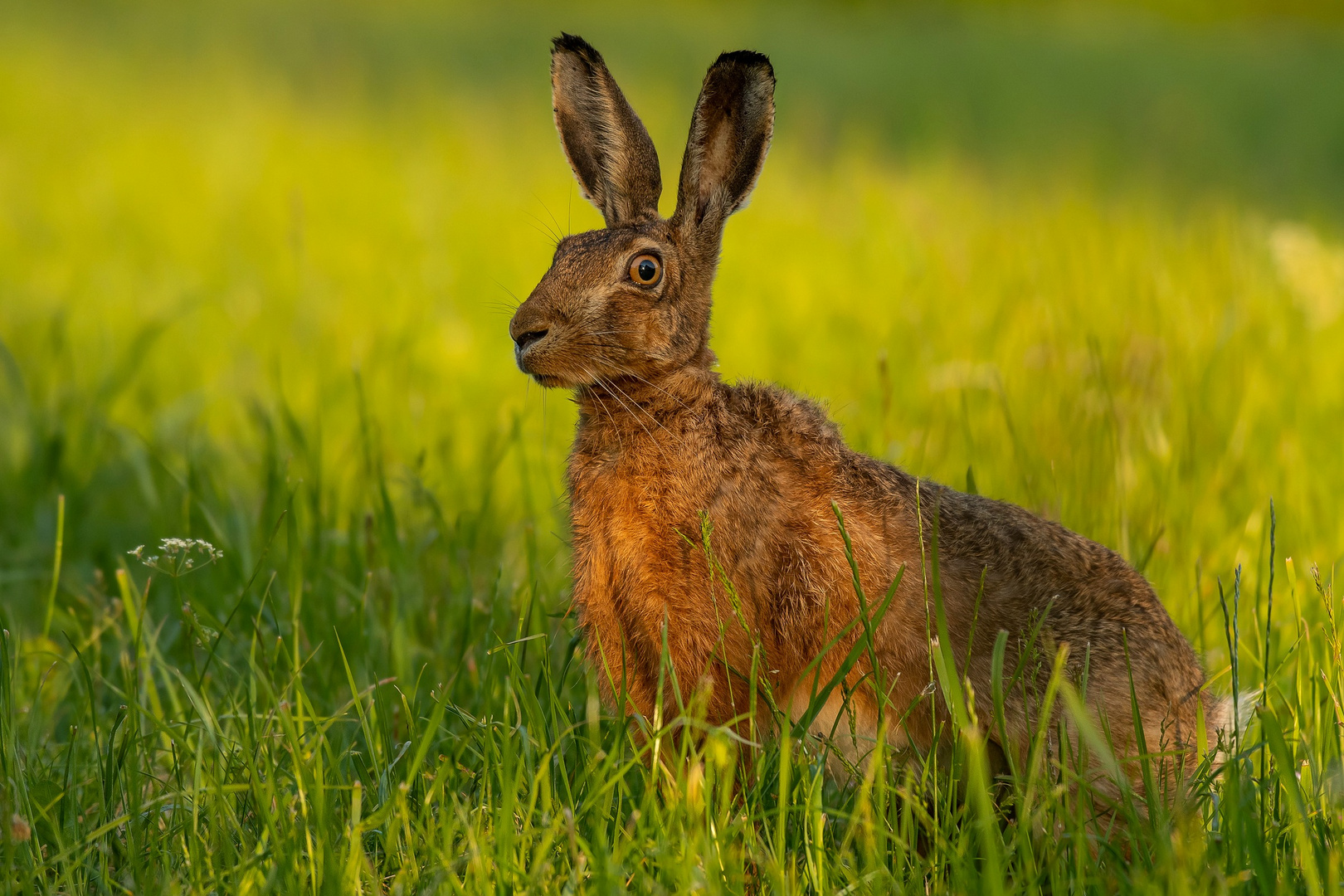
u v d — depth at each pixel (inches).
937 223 823.1
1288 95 1497.3
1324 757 281.1
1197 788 261.0
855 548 279.9
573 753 296.2
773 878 240.1
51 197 885.2
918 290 652.1
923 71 1610.5
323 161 1005.8
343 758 298.5
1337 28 2363.4
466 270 719.7
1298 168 1191.6
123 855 264.8
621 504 284.8
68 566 421.4
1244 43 1977.1
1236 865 238.4
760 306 645.3
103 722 319.0
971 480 331.9
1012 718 279.3
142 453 447.2
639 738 287.1
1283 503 411.8
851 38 1868.8
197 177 947.3
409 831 253.3
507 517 449.4
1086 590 285.4
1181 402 470.0
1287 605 355.9
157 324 563.5
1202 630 337.4
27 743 305.3
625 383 295.6
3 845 251.0
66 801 277.7
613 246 295.1
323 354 585.3
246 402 533.0
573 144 333.4
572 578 304.3
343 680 344.2
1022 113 1390.3
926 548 284.4
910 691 285.4
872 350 555.5
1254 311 580.7
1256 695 294.4
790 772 266.1
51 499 443.5
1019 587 284.4
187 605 318.0
